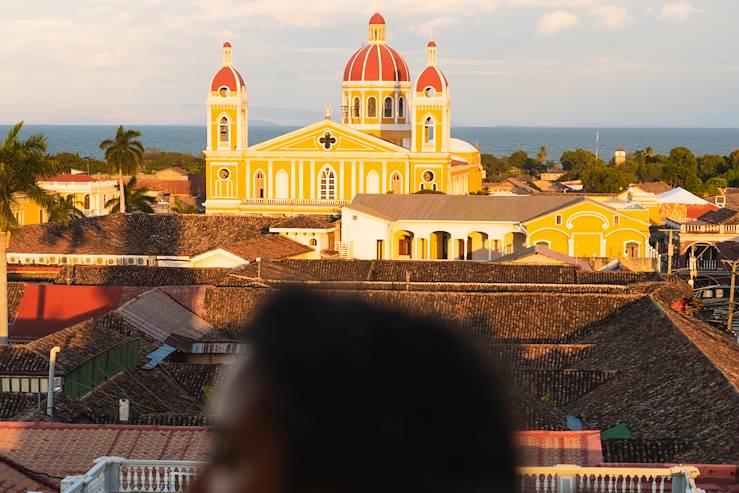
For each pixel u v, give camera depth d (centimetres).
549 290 15100
